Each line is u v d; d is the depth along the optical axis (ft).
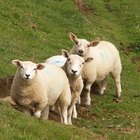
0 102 53.83
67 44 106.52
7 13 109.70
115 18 148.25
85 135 54.60
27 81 53.42
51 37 107.55
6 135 44.83
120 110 75.15
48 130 50.26
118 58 83.05
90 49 73.87
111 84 88.48
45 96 55.31
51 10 127.54
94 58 74.13
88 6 151.43
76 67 60.34
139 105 79.92
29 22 110.63
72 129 54.39
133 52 121.49
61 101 60.34
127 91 87.56
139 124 69.21
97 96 80.33
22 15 112.68
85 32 119.75
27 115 52.95
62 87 59.21
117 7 156.66
